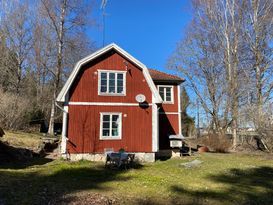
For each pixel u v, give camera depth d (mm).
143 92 21562
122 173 15359
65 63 37031
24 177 13312
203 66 42344
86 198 9914
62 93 19812
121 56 21562
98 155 20062
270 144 26328
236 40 35094
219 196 10844
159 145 24672
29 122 36375
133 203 9578
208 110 41844
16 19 40875
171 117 25594
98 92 20703
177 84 26328
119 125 20781
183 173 15781
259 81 32312
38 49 40031
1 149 19359
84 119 20188
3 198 9445
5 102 30062
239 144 34062
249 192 11562
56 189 11109
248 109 31359
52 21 34281
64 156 19453
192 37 42625
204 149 29391
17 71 41031
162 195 10750
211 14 38031
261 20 32688
